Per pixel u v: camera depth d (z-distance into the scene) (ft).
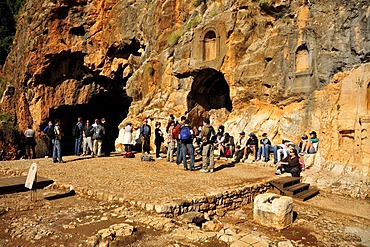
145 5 80.48
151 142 59.93
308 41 43.78
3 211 22.08
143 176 33.45
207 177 33.50
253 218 25.03
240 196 28.22
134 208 22.93
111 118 119.44
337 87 39.70
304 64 44.65
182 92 60.13
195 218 21.54
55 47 96.84
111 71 96.12
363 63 37.78
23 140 100.01
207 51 56.65
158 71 67.05
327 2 42.39
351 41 38.91
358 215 26.35
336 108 38.86
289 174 35.86
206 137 36.96
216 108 62.80
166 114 60.64
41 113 101.60
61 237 17.61
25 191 28.50
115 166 40.50
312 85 43.29
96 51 95.71
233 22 52.80
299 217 26.00
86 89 105.19
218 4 58.90
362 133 35.17
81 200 25.55
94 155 52.31
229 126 52.54
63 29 96.78
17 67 105.70
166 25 68.64
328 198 31.12
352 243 20.90
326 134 39.45
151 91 67.41
